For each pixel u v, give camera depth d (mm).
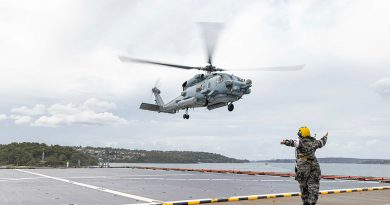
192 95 30781
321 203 9789
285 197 11367
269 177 24406
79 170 34469
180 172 30828
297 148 8078
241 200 10469
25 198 10945
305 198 7996
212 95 28453
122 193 12445
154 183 17469
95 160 192250
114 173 28188
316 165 7930
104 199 10633
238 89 27859
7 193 12438
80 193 12430
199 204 9688
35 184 16500
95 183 17219
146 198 10891
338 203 9789
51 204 9539
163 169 36688
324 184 18281
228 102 29359
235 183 18078
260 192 12992
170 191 13242
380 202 10031
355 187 15898
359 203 9797
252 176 25438
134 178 21469
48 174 26094
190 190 13711
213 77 29094
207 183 17781
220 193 12531
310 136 8094
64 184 16531
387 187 14969
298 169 7992
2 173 27594
